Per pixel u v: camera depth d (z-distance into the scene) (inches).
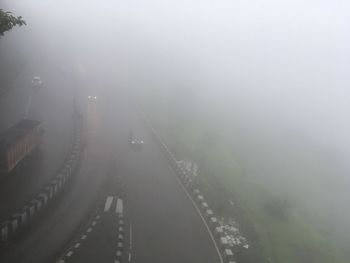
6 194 1327.5
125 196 1502.2
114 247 1141.7
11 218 1138.0
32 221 1221.7
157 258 1138.0
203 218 1435.8
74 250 1099.3
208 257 1193.4
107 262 1063.0
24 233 1149.1
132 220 1339.8
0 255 1019.3
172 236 1278.3
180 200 1551.4
